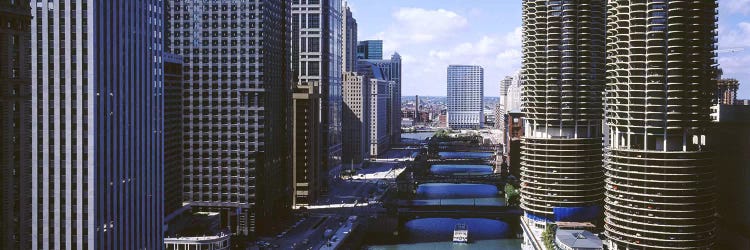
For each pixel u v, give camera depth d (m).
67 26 181.75
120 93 195.88
